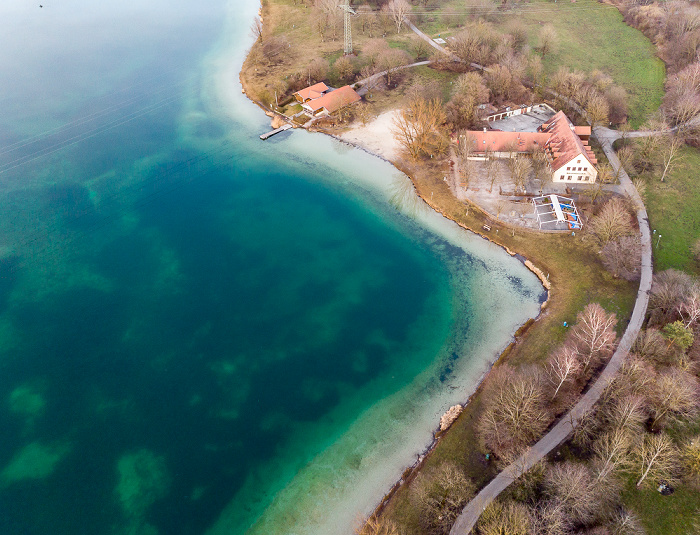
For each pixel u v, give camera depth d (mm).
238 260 105000
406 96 152500
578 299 89250
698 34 158375
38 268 103812
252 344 88000
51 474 70562
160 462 71875
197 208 119625
